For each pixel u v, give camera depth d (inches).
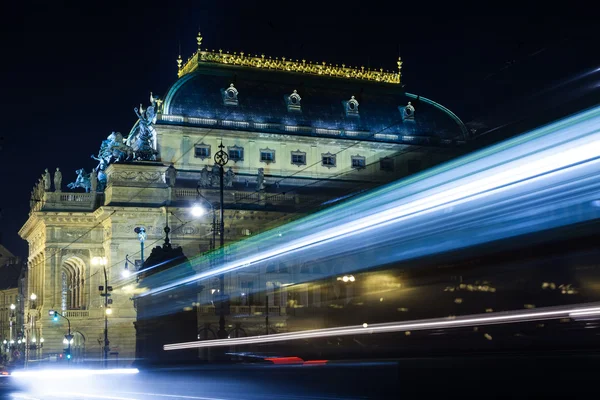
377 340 1401.3
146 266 2522.1
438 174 1774.1
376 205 2289.6
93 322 4308.6
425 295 1619.1
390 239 2133.4
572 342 963.3
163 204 4271.7
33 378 2783.0
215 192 4355.3
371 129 5032.0
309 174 4862.2
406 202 2012.8
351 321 1814.7
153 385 1701.5
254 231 4345.5
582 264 1222.3
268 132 4771.2
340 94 5113.2
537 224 1305.4
